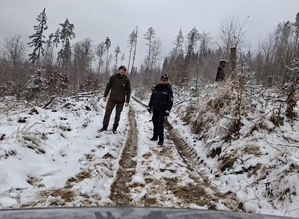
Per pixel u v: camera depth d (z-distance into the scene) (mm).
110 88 7711
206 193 4305
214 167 5453
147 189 4254
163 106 7004
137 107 18812
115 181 4461
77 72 35031
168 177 4723
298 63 9359
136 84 55875
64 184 3928
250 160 4914
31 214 1047
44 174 4125
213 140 6348
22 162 4168
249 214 1320
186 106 11000
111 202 3713
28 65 32938
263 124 5887
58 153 4898
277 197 3939
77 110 9617
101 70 65062
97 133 7195
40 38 56156
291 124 6105
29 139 4973
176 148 6941
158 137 7617
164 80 7125
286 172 4117
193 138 7656
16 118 7250
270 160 4523
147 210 1244
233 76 7906
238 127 6215
